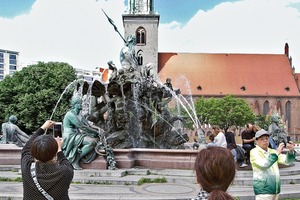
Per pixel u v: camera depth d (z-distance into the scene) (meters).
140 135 17.98
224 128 89.69
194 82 102.56
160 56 105.56
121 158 13.52
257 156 6.41
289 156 6.59
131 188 10.73
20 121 54.72
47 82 56.69
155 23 91.12
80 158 12.84
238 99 88.94
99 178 11.70
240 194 10.25
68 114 13.09
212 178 3.01
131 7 93.00
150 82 18.55
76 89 18.00
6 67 180.38
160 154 13.95
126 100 18.09
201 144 16.58
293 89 103.69
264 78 105.00
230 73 105.00
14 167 13.37
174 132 18.61
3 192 9.57
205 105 88.31
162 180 11.87
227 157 3.07
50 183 4.02
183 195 9.70
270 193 6.39
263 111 103.00
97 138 13.32
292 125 102.25
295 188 11.59
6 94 56.72
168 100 19.25
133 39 19.36
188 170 13.19
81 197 9.23
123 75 17.92
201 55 107.19
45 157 4.12
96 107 18.09
